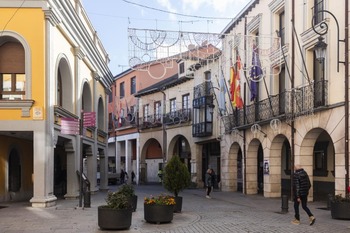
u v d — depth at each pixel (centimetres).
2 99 1548
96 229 1069
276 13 2072
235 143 2578
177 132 3597
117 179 4428
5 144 1812
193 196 2355
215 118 2981
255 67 2092
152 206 1176
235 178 2655
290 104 1816
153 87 4069
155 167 4188
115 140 4872
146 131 4181
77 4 2023
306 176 1182
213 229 1091
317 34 1630
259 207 1683
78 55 1967
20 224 1145
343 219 1253
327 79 1590
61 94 1878
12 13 1524
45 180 1519
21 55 1605
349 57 1473
